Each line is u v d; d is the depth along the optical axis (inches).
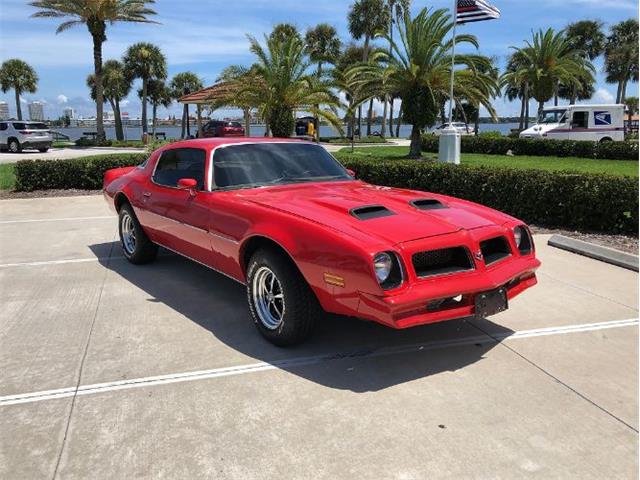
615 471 101.3
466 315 138.6
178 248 210.1
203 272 234.8
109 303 194.9
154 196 217.5
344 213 150.5
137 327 172.1
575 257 257.6
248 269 163.0
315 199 165.2
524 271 151.4
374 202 161.8
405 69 852.6
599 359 148.1
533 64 1433.3
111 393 130.5
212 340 161.8
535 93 1445.6
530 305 191.0
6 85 2293.3
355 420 118.2
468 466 102.7
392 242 132.8
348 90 944.9
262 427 115.7
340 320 178.2
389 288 127.8
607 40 2459.4
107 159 511.5
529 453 106.7
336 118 928.9
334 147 1269.7
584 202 313.9
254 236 157.9
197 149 202.5
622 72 2385.6
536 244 285.1
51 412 122.3
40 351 154.3
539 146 980.6
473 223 150.9
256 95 885.8
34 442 111.0
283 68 870.4
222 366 144.6
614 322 174.9
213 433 113.7
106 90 2225.6
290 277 147.6
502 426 115.8
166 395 129.3
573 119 1104.2
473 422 117.3
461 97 906.7
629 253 247.8
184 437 112.3
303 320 149.3
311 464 103.4
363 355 151.4
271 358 149.6
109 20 1352.1
